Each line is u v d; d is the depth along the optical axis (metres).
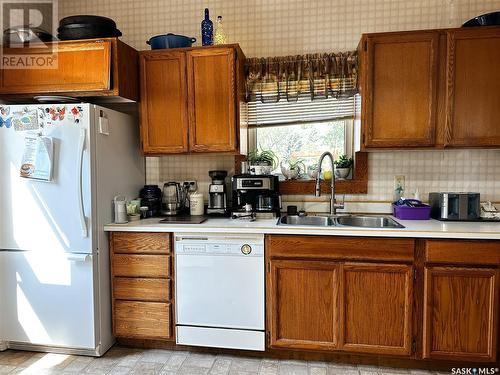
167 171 2.84
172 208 2.62
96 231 2.15
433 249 1.91
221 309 2.14
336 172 2.62
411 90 2.19
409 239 1.94
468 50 2.12
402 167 2.55
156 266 2.20
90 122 2.10
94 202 2.13
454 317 1.92
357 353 2.03
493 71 2.11
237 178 2.44
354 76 2.48
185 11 2.74
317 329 2.05
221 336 2.15
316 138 2.66
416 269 1.95
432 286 1.93
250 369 2.05
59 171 2.12
